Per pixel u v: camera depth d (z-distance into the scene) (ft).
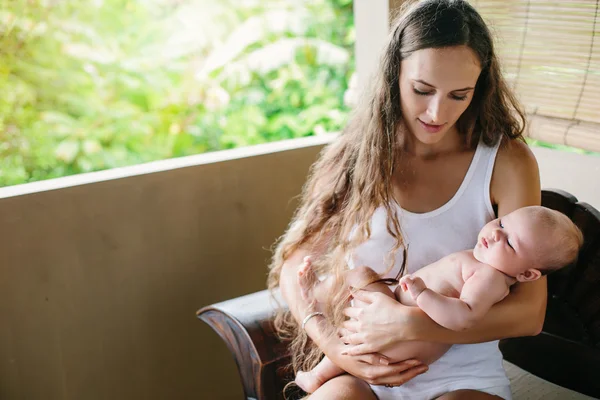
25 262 5.61
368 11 7.09
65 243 5.76
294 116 13.52
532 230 4.03
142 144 12.57
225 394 6.93
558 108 5.74
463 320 4.02
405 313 4.15
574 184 5.72
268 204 6.77
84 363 6.04
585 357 5.25
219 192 6.46
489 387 4.28
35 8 11.73
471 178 4.49
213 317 5.24
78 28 12.07
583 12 5.43
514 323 4.14
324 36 13.99
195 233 6.40
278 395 4.98
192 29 13.11
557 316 5.39
